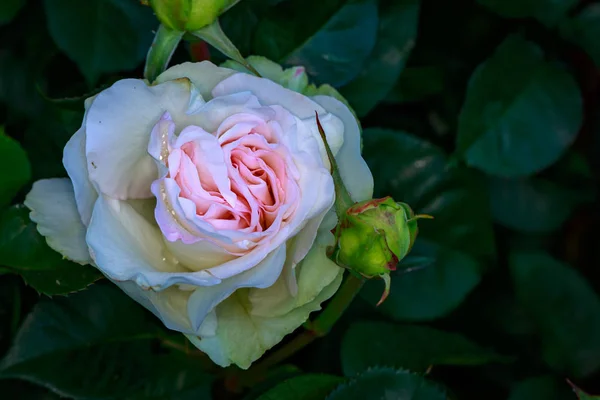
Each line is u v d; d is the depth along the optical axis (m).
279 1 0.46
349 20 0.47
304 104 0.40
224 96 0.39
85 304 0.46
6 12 0.47
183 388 0.46
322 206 0.39
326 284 0.40
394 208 0.39
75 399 0.44
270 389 0.45
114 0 0.47
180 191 0.39
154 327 0.46
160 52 0.41
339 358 0.48
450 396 0.46
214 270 0.39
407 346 0.47
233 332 0.40
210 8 0.40
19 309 0.46
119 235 0.39
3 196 0.45
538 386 0.48
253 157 0.39
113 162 0.39
